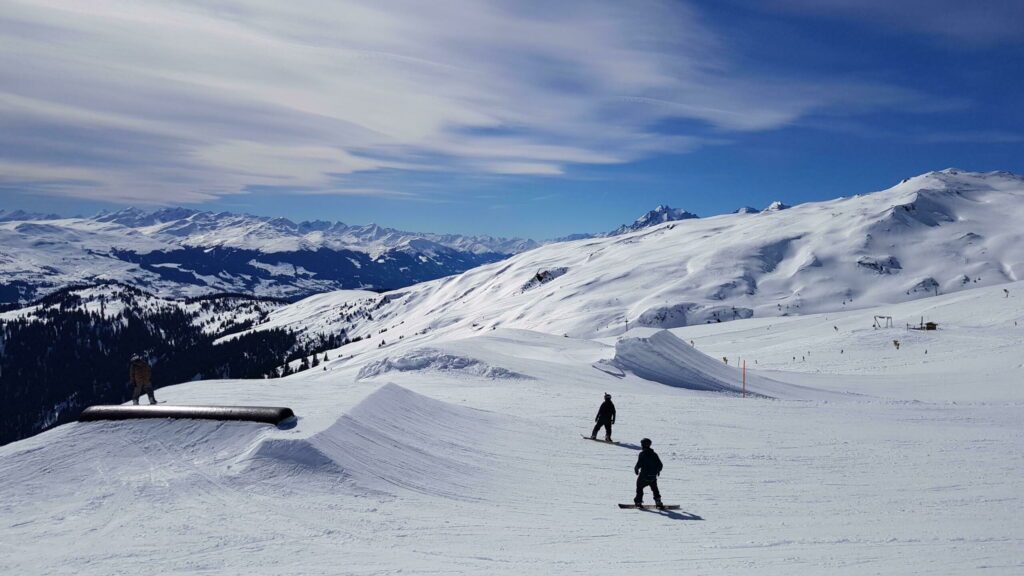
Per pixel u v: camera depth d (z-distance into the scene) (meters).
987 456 19.39
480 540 11.38
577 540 11.59
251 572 9.25
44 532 10.82
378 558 10.09
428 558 10.20
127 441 15.30
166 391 23.09
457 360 36.97
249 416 16.16
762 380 43.44
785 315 172.12
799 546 11.16
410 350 38.53
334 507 12.65
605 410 20.61
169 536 10.68
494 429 21.28
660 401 29.52
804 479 16.80
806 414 27.27
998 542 11.23
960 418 27.64
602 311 184.62
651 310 173.25
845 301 182.00
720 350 76.50
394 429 18.34
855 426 24.64
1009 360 51.25
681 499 14.92
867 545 11.16
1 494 12.64
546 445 19.84
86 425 16.11
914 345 63.09
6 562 9.52
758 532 12.16
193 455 14.79
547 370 37.81
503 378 34.56
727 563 10.14
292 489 13.37
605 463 18.17
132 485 13.15
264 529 11.20
